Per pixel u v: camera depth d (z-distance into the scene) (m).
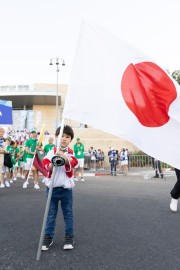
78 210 6.34
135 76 3.90
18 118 36.31
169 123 3.83
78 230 4.72
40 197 8.19
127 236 4.39
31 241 4.11
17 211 6.18
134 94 3.86
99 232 4.61
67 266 3.22
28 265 3.25
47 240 3.79
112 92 3.83
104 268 3.17
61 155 3.64
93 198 8.05
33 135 10.77
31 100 38.84
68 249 3.79
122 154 19.56
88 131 30.48
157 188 10.53
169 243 4.06
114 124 3.77
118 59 3.90
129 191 9.61
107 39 3.90
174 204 6.25
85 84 3.80
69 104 3.75
